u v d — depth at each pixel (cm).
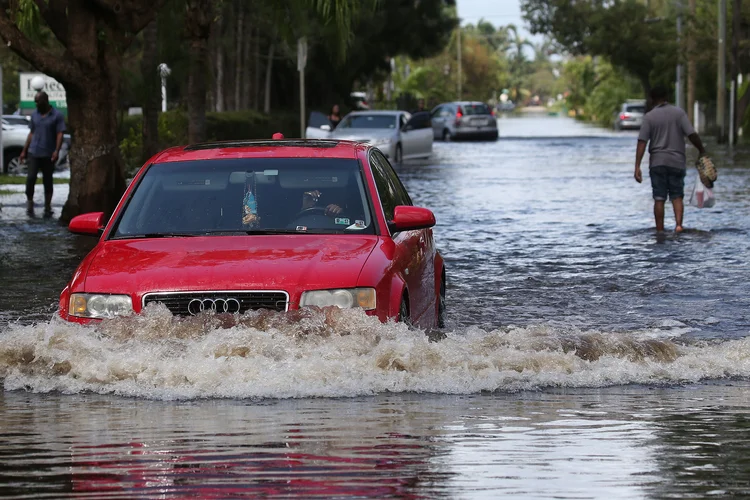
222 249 1599
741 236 3497
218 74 9169
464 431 1198
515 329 1750
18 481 998
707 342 1809
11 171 6606
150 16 3825
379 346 1472
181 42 4694
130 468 1038
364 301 1509
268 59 11206
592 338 1686
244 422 1238
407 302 1688
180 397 1384
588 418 1278
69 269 2827
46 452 1107
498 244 3384
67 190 5478
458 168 7275
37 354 1503
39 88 6838
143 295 1502
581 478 999
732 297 2416
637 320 2155
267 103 11256
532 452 1098
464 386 1443
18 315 2192
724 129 10738
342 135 7762
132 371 1441
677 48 14212
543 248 3284
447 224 3947
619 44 16288
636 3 16375
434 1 12256
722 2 10994
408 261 1720
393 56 12875
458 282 2662
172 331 1465
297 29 4247
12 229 3706
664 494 948
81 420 1262
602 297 2434
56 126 4450
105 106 3834
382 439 1154
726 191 5219
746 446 1134
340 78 12356
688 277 2697
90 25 3725
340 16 3994
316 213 1725
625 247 3281
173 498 934
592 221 4019
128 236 1717
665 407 1349
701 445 1137
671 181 3638
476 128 12419
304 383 1416
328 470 1023
